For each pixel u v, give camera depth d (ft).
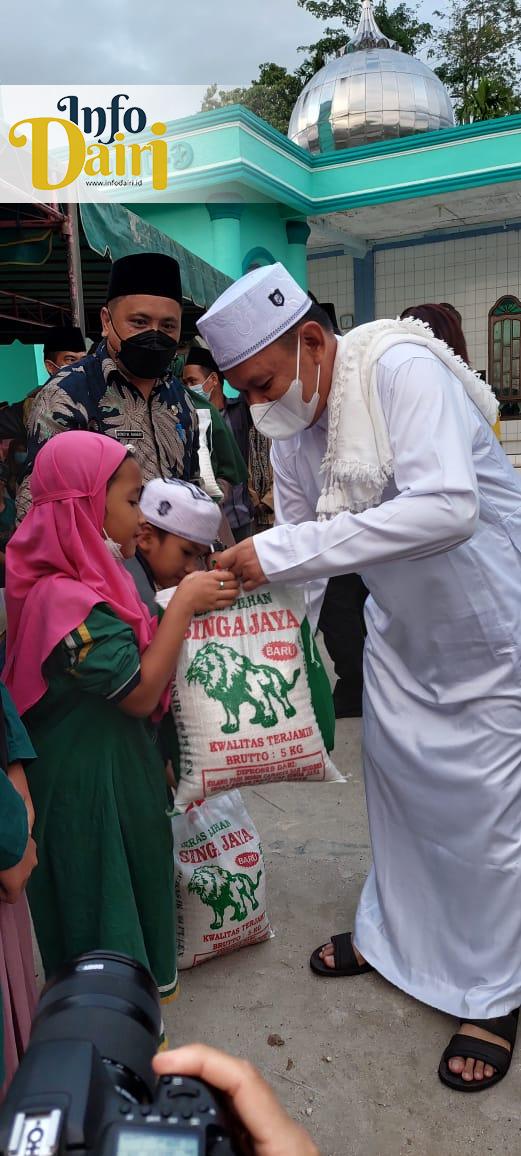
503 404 37.96
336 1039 7.11
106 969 2.33
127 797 6.15
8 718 5.49
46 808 6.15
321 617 14.52
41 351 29.19
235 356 6.34
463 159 30.37
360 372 6.28
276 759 6.24
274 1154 1.81
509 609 6.59
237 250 29.50
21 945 5.42
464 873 6.92
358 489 6.42
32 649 5.87
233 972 8.00
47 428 7.79
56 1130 1.57
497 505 6.67
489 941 6.90
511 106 48.42
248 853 8.06
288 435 6.82
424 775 7.00
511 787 6.67
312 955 8.06
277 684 6.23
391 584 6.70
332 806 11.38
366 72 37.01
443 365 6.46
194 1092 1.78
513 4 73.15
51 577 5.85
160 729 6.79
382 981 7.82
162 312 7.85
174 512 6.75
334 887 9.38
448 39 75.25
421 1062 6.85
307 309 6.34
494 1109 6.38
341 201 32.22
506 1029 6.75
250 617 6.30
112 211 12.95
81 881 6.17
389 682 7.23
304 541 6.09
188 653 6.20
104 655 5.64
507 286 36.99
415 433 5.99
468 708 6.74
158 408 8.56
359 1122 6.27
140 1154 1.55
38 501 5.96
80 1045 1.82
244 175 27.48
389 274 38.91
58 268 19.02
